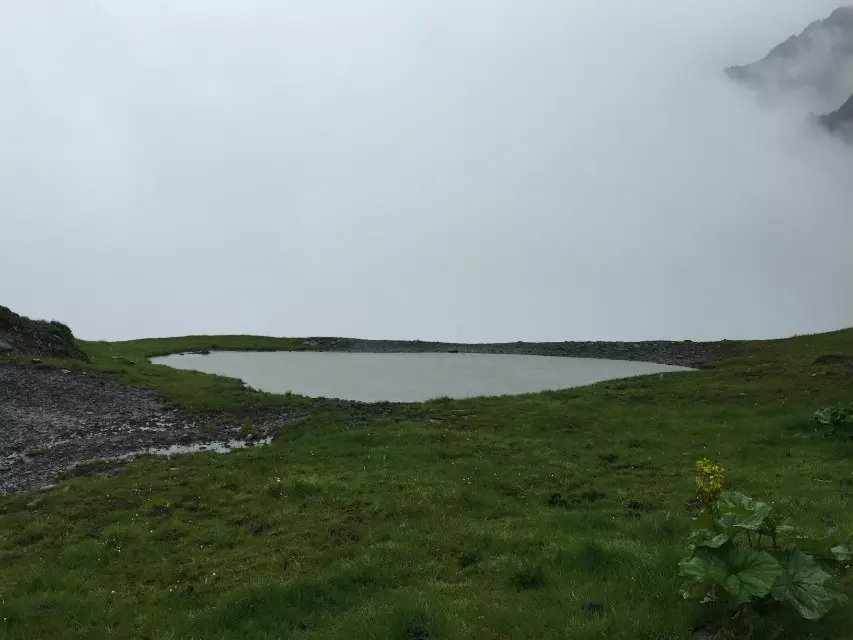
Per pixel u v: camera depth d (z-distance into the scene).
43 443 30.23
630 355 74.31
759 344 71.81
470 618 11.89
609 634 10.59
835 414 28.44
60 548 17.78
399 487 22.41
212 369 62.62
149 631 12.62
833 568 11.03
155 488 22.83
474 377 59.66
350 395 48.44
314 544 17.31
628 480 23.05
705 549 10.62
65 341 52.84
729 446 27.33
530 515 19.31
